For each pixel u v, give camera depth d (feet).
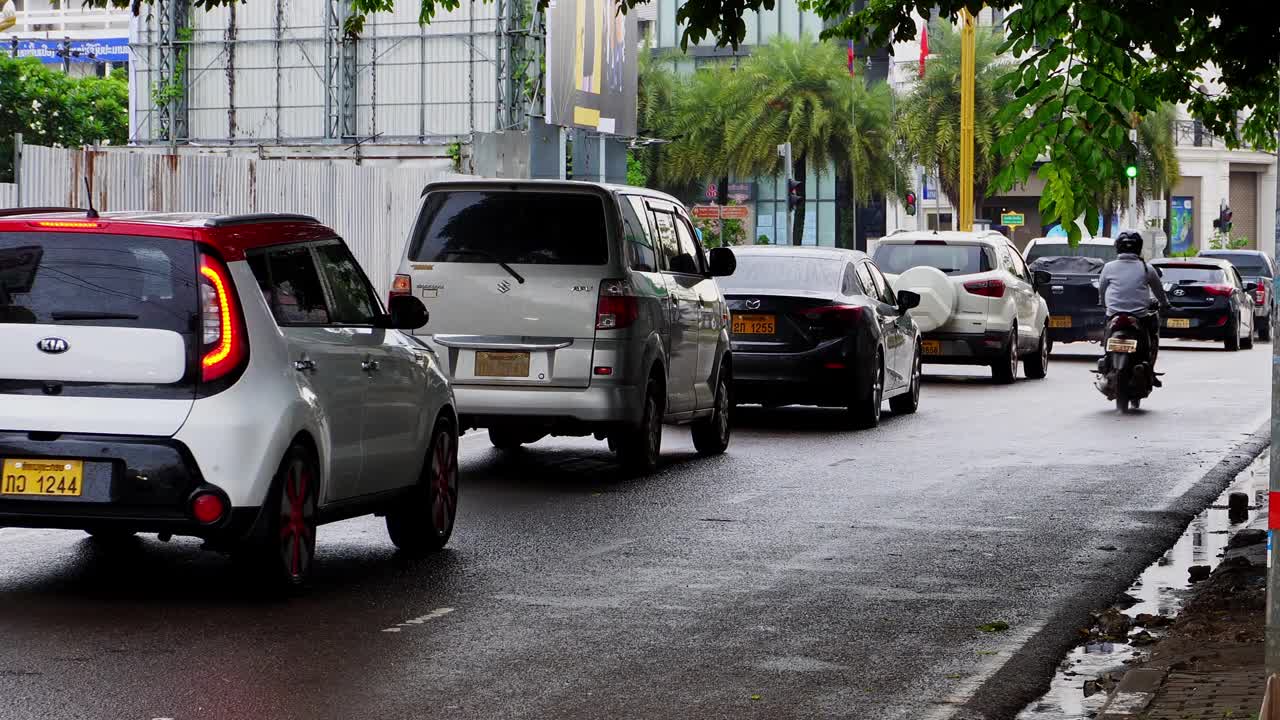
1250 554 55.06
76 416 42.19
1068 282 168.25
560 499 66.08
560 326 69.46
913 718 33.71
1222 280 192.44
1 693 34.22
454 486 54.90
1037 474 76.07
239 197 151.12
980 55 355.15
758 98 376.48
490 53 310.24
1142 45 53.72
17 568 48.75
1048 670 38.40
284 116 322.75
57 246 43.11
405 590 46.50
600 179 282.36
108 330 42.55
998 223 438.81
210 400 42.45
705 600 45.85
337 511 47.29
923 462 80.43
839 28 72.23
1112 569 52.03
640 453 73.00
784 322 95.66
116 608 43.06
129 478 41.98
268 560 43.73
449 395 54.24
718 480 72.69
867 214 465.06
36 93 360.28
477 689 35.29
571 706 33.99
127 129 373.81
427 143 314.35
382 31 316.19
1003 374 136.56
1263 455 84.79
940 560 53.16
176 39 325.42
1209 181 453.58
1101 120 51.90
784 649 39.88
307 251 47.19
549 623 42.37
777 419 103.76
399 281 70.54
